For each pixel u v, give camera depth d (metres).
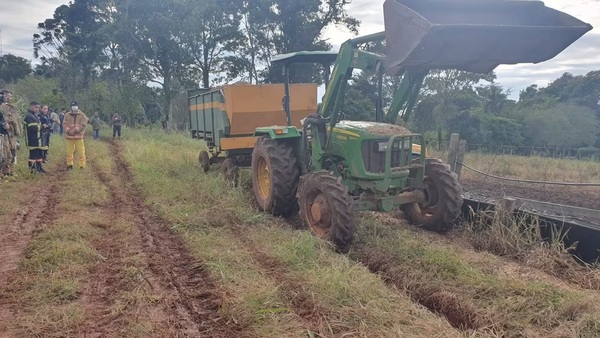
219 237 5.77
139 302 3.94
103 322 3.63
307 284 4.21
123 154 14.60
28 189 8.59
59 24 50.22
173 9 31.34
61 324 3.55
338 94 6.14
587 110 29.25
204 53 33.50
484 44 4.80
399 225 6.74
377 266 4.98
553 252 5.18
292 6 30.78
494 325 3.64
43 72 52.19
